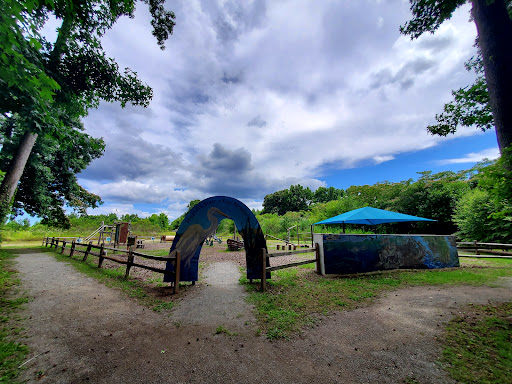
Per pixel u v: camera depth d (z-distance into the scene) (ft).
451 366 8.89
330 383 8.16
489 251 32.17
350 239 25.82
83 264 32.50
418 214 58.29
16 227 106.42
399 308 15.19
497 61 12.72
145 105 35.32
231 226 129.80
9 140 45.19
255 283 22.15
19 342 10.82
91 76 29.48
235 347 10.68
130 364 9.30
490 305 15.06
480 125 22.97
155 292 19.29
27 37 11.40
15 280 22.47
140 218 180.04
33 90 13.42
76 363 9.31
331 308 15.33
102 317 14.07
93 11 25.14
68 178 60.08
